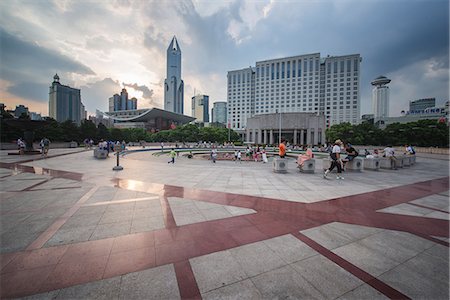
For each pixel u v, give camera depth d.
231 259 3.30
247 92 132.62
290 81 120.31
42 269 2.97
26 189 7.47
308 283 2.81
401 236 4.16
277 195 6.97
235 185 8.41
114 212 5.25
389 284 2.79
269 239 3.97
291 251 3.57
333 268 3.12
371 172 12.28
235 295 2.59
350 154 12.27
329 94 114.25
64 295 2.52
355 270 3.08
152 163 16.08
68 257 3.28
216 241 3.85
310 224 4.68
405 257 3.43
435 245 3.82
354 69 109.69
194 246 3.66
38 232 4.10
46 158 18.19
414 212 5.52
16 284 2.67
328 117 114.38
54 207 5.56
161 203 6.00
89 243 3.72
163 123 120.12
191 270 3.03
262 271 3.03
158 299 2.50
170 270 3.02
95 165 14.19
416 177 10.75
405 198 6.81
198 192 7.26
